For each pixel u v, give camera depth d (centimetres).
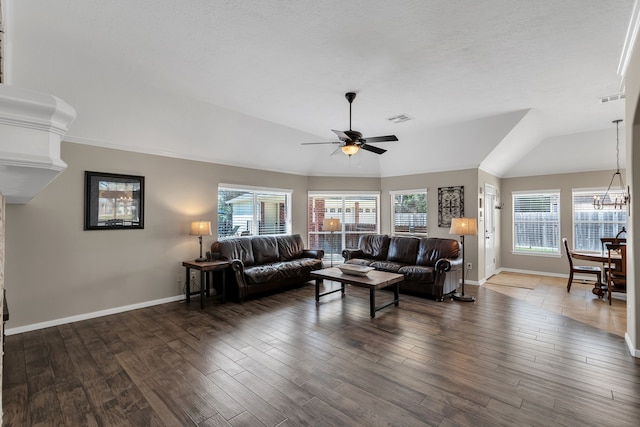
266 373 266
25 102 56
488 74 348
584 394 235
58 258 383
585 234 641
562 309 440
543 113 481
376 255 629
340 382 252
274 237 608
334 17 247
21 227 360
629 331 314
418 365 279
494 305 459
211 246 521
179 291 491
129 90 370
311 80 360
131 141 434
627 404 222
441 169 639
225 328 369
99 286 414
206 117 455
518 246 723
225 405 224
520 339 335
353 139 395
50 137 60
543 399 229
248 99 417
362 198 738
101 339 338
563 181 661
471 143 557
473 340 332
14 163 55
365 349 311
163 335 348
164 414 215
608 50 299
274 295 517
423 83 370
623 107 456
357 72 341
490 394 235
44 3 230
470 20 252
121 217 433
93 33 269
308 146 630
